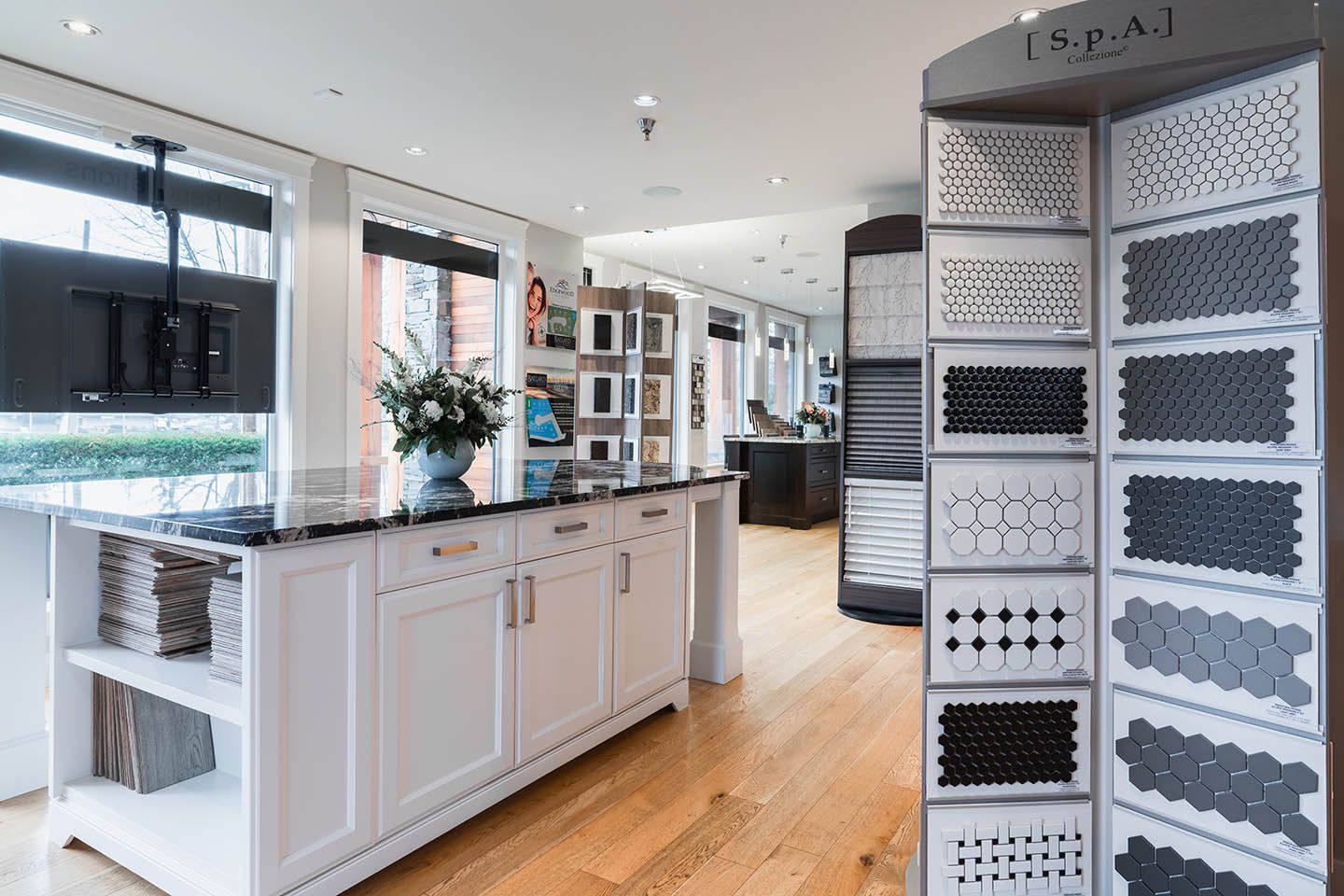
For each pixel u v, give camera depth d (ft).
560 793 7.72
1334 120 5.68
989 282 5.47
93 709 6.93
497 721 7.07
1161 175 5.18
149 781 6.68
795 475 26.86
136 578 6.61
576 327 20.33
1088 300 5.54
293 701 5.34
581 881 6.22
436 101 12.03
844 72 10.90
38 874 6.23
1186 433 5.13
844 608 15.07
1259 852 4.90
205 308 12.93
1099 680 5.62
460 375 8.92
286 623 5.27
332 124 13.03
